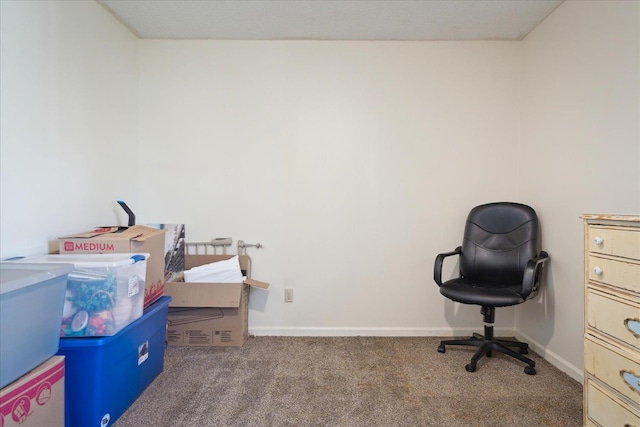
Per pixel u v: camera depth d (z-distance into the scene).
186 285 2.03
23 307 1.01
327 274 2.36
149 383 1.65
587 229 1.21
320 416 1.42
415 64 2.30
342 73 2.31
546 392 1.60
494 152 2.31
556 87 1.92
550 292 1.95
